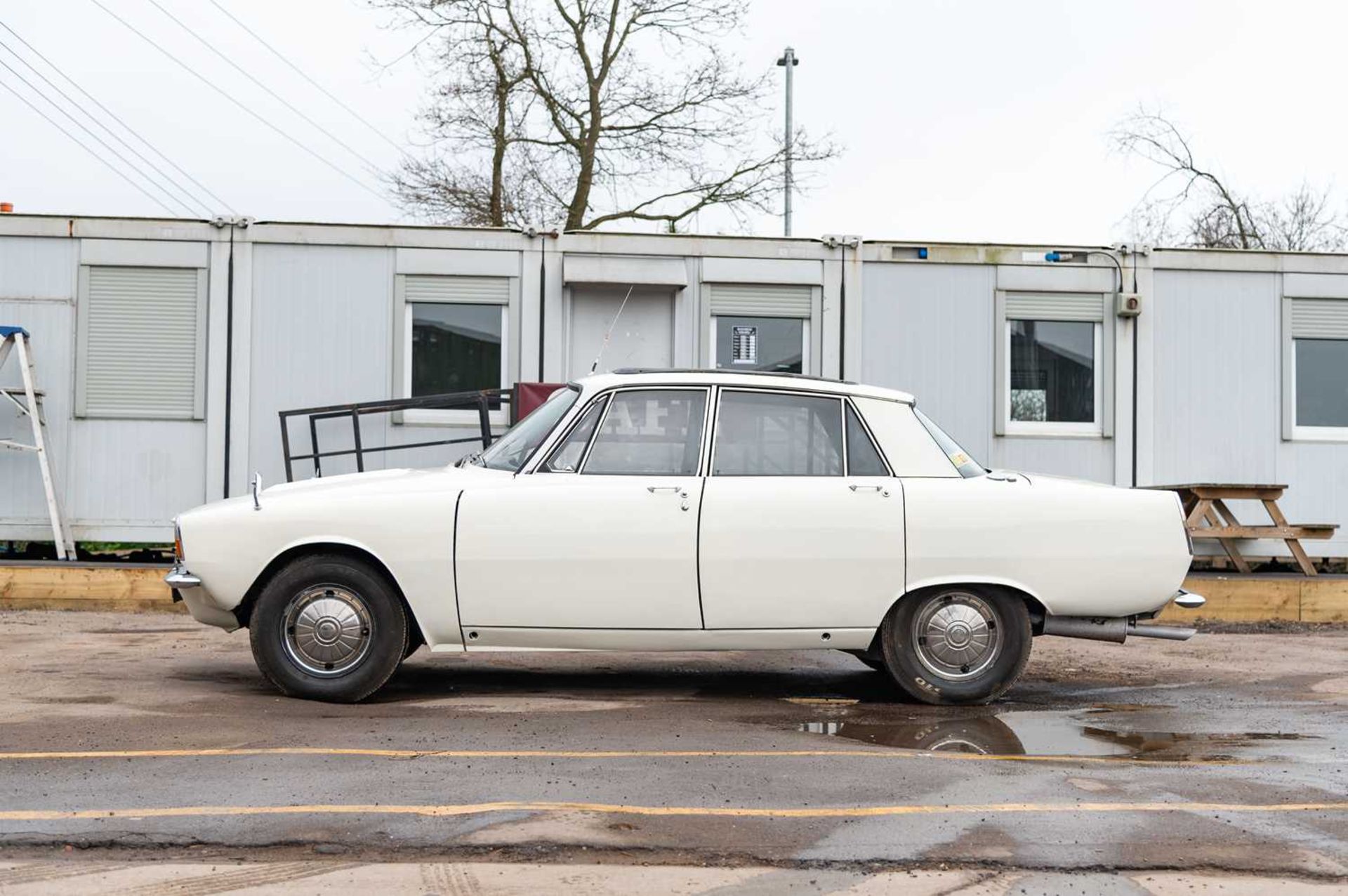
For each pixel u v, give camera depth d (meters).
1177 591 7.07
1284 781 5.36
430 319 11.88
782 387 7.04
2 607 10.72
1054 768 5.55
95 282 11.60
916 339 12.12
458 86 21.77
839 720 6.64
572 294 11.98
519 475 6.86
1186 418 12.27
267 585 6.74
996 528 6.95
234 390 11.66
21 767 5.19
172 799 4.73
